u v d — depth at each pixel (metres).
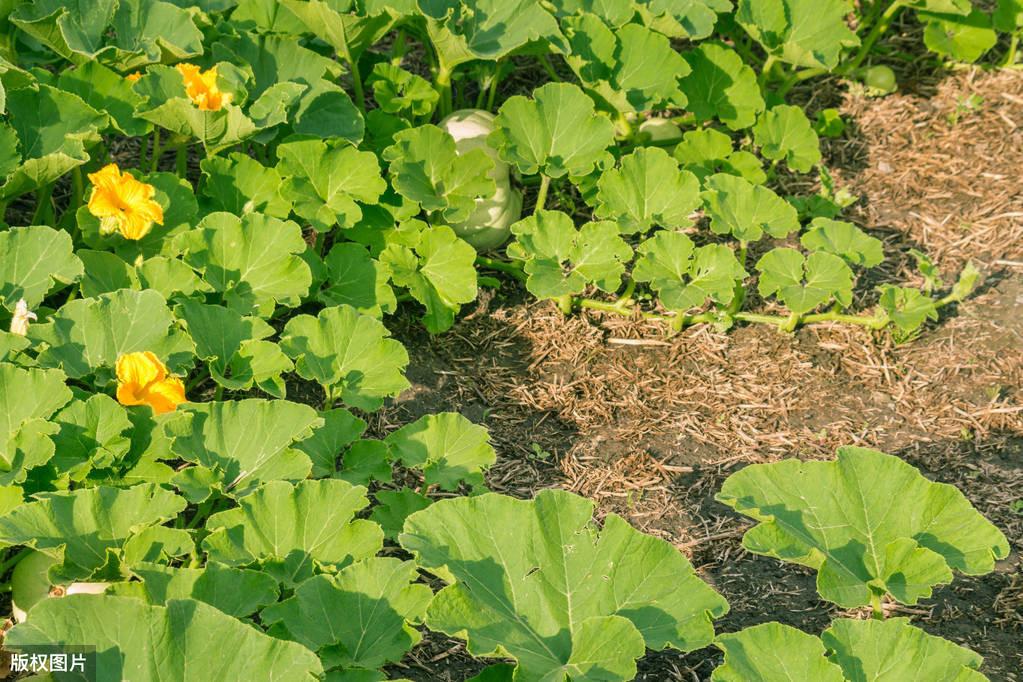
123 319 3.40
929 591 2.85
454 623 2.62
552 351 4.13
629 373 4.07
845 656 2.69
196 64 4.30
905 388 4.05
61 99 3.81
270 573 2.88
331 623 2.71
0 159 3.65
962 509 3.00
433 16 4.46
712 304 4.36
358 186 4.09
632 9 4.62
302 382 3.86
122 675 2.42
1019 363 4.15
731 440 3.85
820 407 3.97
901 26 5.58
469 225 4.35
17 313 3.31
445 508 2.82
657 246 4.12
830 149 5.03
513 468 3.70
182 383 3.35
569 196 4.69
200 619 2.48
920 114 5.20
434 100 4.56
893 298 4.13
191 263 3.73
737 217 4.27
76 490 2.89
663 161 4.27
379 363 3.58
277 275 3.80
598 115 4.33
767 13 4.75
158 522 2.89
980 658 2.68
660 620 2.70
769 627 2.68
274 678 2.47
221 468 3.14
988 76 5.37
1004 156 5.01
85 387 3.58
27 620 2.41
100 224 3.76
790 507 3.01
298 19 4.55
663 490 3.66
